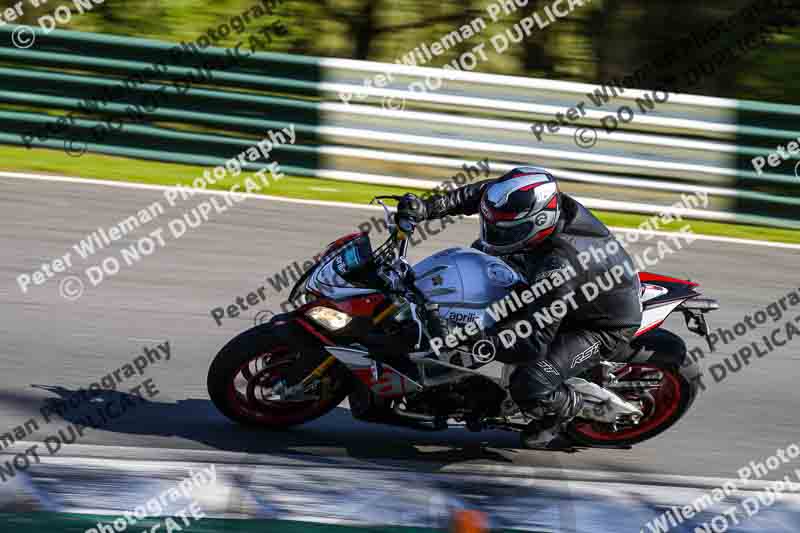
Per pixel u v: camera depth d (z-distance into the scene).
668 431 20.84
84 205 30.86
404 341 17.77
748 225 36.06
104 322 23.45
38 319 23.25
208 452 18.02
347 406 20.91
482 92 35.97
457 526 13.75
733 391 22.89
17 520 14.77
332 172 36.34
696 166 35.94
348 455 18.50
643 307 18.81
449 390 18.28
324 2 46.72
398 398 18.19
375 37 46.81
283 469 17.30
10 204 30.25
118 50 36.12
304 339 17.86
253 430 19.12
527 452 19.50
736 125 35.62
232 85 36.22
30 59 36.28
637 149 36.00
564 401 17.72
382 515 15.95
